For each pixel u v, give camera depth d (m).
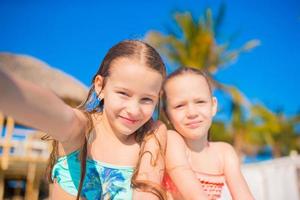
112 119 1.68
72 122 1.44
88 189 1.68
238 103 24.75
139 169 1.72
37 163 10.22
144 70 1.61
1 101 1.01
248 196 2.20
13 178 12.48
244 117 25.78
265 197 7.57
